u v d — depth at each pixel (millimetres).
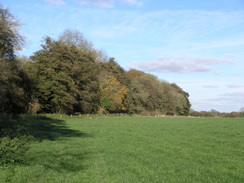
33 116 40656
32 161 11992
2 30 25484
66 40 68062
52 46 51812
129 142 19922
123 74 85625
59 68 50750
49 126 30734
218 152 16406
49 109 52812
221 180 10133
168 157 14398
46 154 13773
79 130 28594
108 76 73875
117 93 73938
